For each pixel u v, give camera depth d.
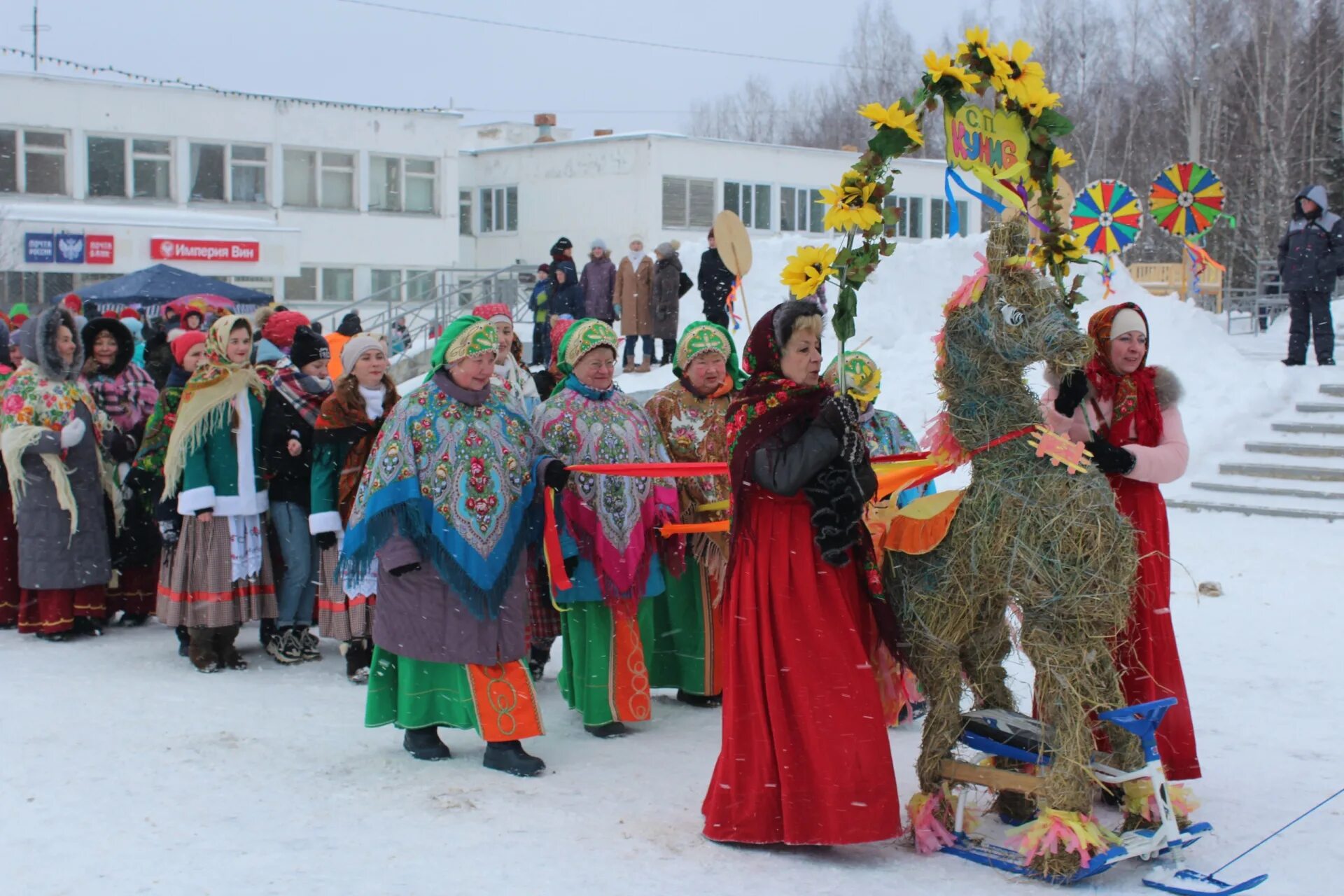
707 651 6.61
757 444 4.42
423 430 5.50
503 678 5.50
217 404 7.18
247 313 20.64
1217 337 15.48
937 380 4.58
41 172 30.44
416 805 4.99
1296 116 42.22
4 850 4.46
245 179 32.88
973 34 4.59
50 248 28.38
